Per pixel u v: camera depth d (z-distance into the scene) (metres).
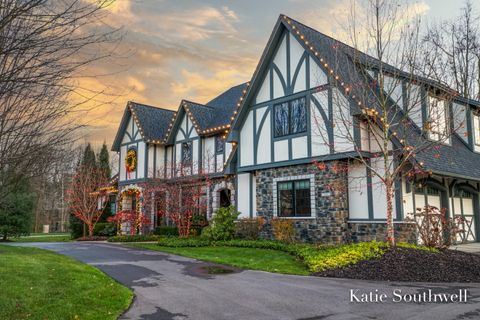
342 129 13.55
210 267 10.83
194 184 20.62
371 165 13.34
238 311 6.45
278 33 15.87
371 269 9.42
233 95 23.83
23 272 8.42
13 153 3.94
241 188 17.91
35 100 3.88
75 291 7.34
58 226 43.91
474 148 16.48
